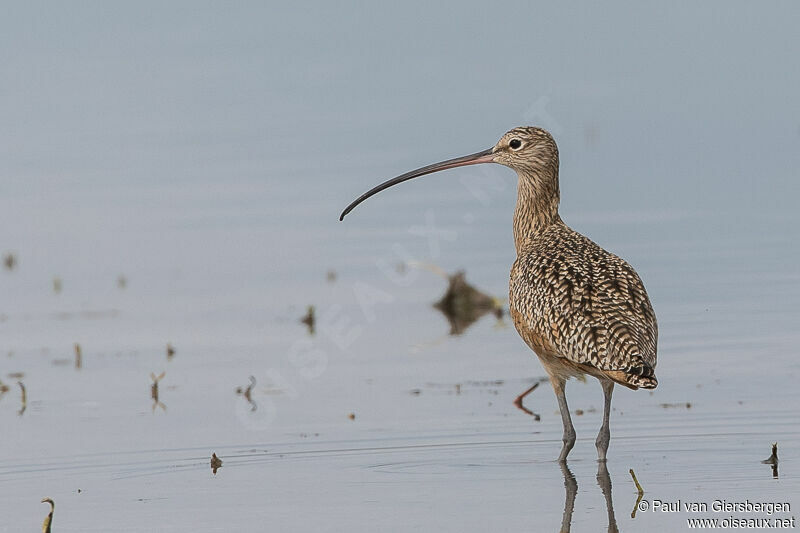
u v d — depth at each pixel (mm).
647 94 24984
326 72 26844
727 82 25344
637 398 13336
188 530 10188
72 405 13781
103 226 20594
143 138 24156
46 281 18688
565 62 26797
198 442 12453
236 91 26344
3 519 10531
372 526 10195
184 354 15594
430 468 11555
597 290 11188
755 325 15328
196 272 18797
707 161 21609
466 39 28125
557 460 11727
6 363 15406
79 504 10836
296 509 10586
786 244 18016
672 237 18531
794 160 21453
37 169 22969
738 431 12164
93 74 27188
